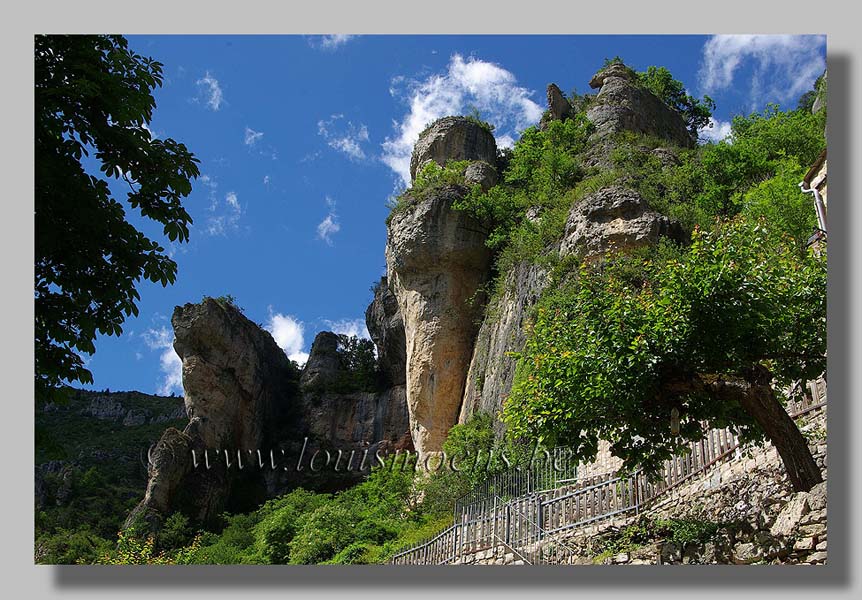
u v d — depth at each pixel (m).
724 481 14.20
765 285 12.77
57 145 10.82
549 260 30.62
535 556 16.69
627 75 52.16
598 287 14.42
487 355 37.50
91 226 10.80
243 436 54.31
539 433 13.16
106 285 10.91
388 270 48.62
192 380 52.91
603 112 47.12
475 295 42.72
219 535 45.16
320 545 30.69
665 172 35.94
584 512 17.17
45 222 10.52
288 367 63.03
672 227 28.16
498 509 19.19
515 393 13.78
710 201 32.59
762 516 12.19
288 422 58.16
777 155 34.78
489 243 42.00
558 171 41.25
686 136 51.97
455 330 42.41
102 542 39.69
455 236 43.34
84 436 70.19
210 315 54.75
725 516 13.47
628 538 14.66
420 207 44.28
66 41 11.13
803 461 11.88
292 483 54.25
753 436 12.83
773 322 12.61
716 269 12.68
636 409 12.71
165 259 11.44
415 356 42.59
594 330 13.15
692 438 13.07
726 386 12.40
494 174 47.50
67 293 10.73
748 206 25.56
